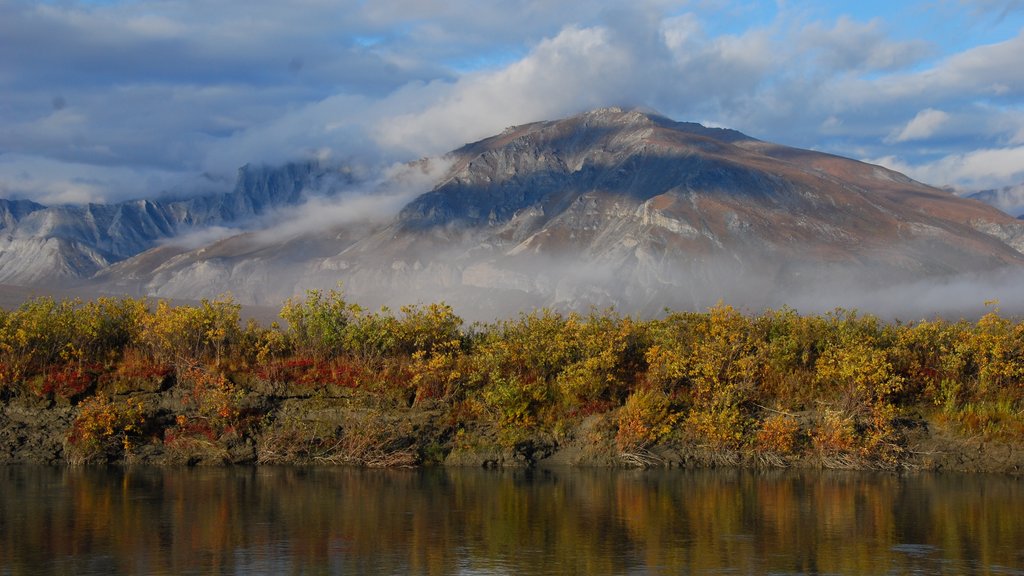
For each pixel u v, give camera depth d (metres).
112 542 25.61
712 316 45.28
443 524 28.41
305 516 29.22
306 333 43.16
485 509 30.75
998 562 24.80
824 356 43.31
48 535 26.31
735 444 40.84
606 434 40.75
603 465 40.16
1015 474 39.84
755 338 43.91
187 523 27.98
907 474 39.56
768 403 42.09
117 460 38.56
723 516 30.17
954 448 41.09
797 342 44.66
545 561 24.31
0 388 39.41
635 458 40.16
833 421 40.38
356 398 40.72
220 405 39.12
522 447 40.41
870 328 46.84
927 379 43.44
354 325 43.09
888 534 27.88
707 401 41.56
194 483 34.53
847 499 33.38
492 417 41.03
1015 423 41.50
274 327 42.88
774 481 37.12
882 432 40.56
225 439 39.31
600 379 41.78
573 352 43.03
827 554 25.41
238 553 24.70
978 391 43.06
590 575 23.06
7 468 37.19
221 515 29.14
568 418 41.38
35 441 38.75
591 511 30.66
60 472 36.50
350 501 31.72
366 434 39.31
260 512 29.69
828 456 40.62
